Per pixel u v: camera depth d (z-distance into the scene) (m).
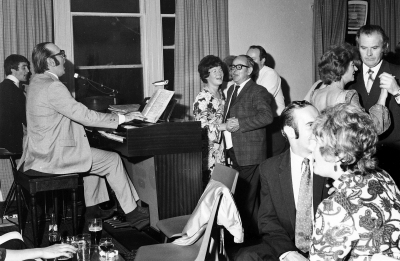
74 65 5.29
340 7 6.44
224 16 5.73
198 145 3.94
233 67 4.22
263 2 6.05
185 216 3.39
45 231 4.25
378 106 3.08
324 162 1.71
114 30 5.46
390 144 3.42
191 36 5.54
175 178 3.90
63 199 4.43
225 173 3.00
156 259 2.60
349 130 1.64
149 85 5.64
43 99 3.77
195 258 2.60
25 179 3.77
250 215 4.18
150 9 5.56
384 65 3.39
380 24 6.76
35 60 3.92
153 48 5.61
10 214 4.66
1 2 4.70
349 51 3.11
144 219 4.06
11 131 4.46
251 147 4.14
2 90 4.46
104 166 4.00
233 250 3.73
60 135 3.84
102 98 4.86
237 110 4.20
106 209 4.66
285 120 2.29
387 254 1.55
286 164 2.40
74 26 5.25
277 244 2.31
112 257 2.78
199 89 5.61
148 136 3.77
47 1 4.90
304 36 6.36
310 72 6.46
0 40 4.73
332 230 1.58
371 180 1.63
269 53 6.16
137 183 4.32
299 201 2.29
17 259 2.38
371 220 1.54
